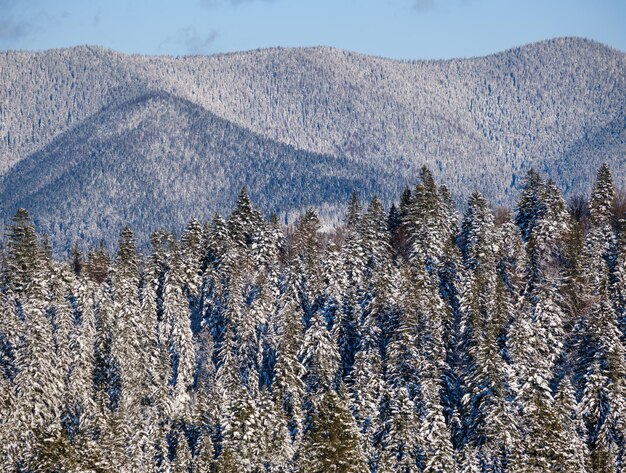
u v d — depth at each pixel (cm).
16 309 18800
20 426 15412
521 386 15512
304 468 13088
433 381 15725
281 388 16700
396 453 14462
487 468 14575
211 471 14925
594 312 16262
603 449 14575
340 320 18488
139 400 17350
